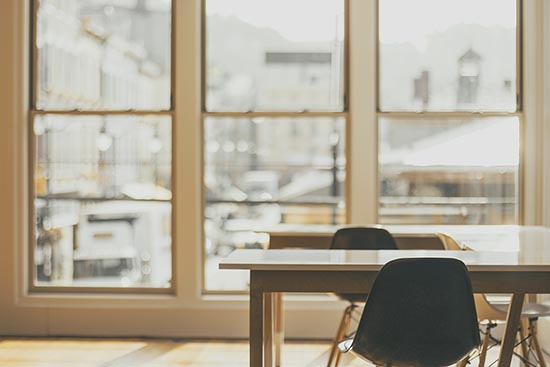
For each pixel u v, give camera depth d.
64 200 5.72
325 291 2.85
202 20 5.64
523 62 5.48
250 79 5.65
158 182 5.66
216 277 5.66
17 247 5.59
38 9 5.71
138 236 5.68
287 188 5.64
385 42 5.57
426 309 2.69
